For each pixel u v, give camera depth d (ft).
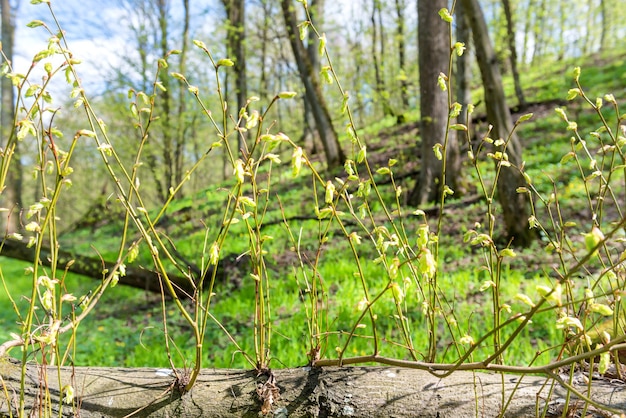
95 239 35.76
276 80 57.47
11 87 41.55
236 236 26.68
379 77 35.86
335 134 39.73
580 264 2.87
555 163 27.84
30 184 42.70
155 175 29.14
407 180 31.60
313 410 4.87
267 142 3.98
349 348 10.73
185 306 18.71
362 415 4.78
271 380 5.12
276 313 14.70
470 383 4.98
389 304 13.17
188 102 29.78
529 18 62.64
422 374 5.17
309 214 28.89
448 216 23.72
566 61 67.31
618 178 22.94
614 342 3.10
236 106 41.19
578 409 4.51
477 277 15.28
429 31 25.96
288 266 20.49
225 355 11.88
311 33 41.60
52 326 3.89
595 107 5.03
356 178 4.63
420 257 3.31
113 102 27.32
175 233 30.40
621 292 3.27
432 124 26.53
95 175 29.40
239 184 3.92
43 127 4.06
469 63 31.76
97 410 4.97
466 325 11.38
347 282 15.69
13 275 29.40
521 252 17.67
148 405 5.01
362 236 22.47
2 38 42.63
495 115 18.11
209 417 4.92
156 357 12.51
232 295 18.19
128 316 18.49
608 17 86.53
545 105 43.65
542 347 9.99
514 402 4.71
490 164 30.50
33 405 4.72
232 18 42.42
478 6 17.76
